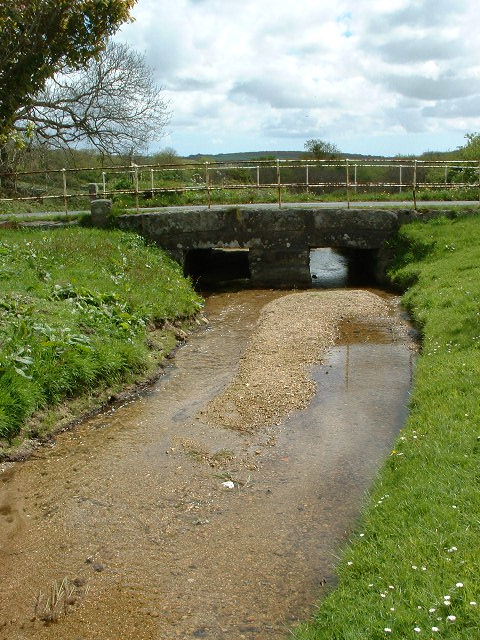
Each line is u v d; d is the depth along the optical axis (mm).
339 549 6180
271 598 5594
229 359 12547
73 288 13117
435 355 10500
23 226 19312
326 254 26969
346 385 10602
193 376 11617
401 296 16547
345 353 12289
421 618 4426
